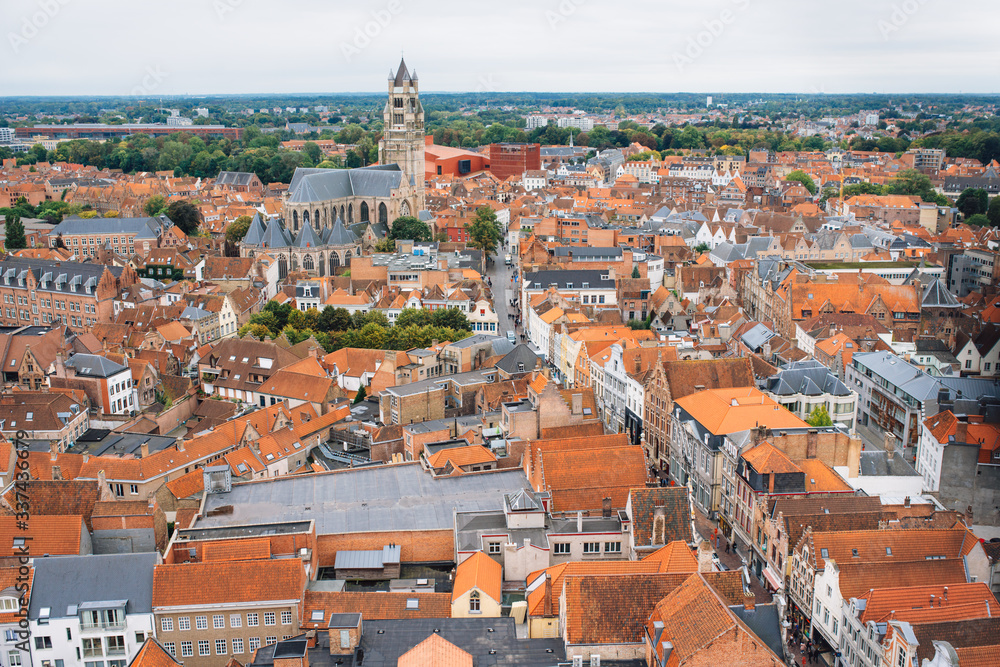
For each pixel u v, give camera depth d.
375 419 193.00
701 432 155.25
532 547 113.75
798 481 132.25
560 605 96.56
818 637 113.75
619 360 196.38
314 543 116.81
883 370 195.25
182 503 143.38
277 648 87.31
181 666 91.69
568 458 135.62
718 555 138.62
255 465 160.38
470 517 122.06
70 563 106.06
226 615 103.44
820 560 113.88
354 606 104.62
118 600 103.19
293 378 198.25
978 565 112.62
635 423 188.25
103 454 167.50
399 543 121.44
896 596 102.00
